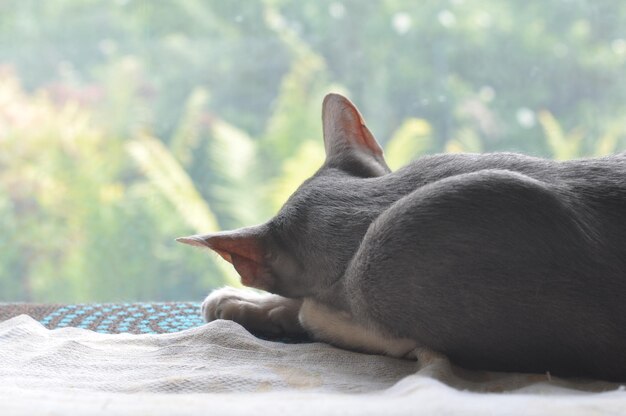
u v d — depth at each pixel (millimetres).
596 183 1924
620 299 1780
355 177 2324
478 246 1800
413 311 1857
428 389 1484
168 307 2875
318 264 2156
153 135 6633
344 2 6676
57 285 6070
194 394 1673
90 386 1793
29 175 6242
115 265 6059
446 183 1884
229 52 6715
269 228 2271
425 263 1829
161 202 6051
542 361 1831
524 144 6395
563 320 1775
